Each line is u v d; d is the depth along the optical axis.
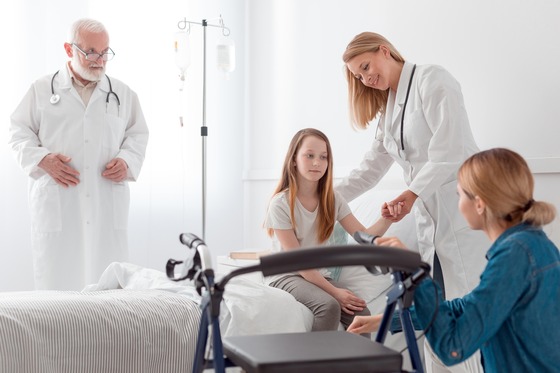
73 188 2.90
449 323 1.25
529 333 1.27
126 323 1.71
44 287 2.87
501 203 1.30
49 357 1.60
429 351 2.03
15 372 1.55
